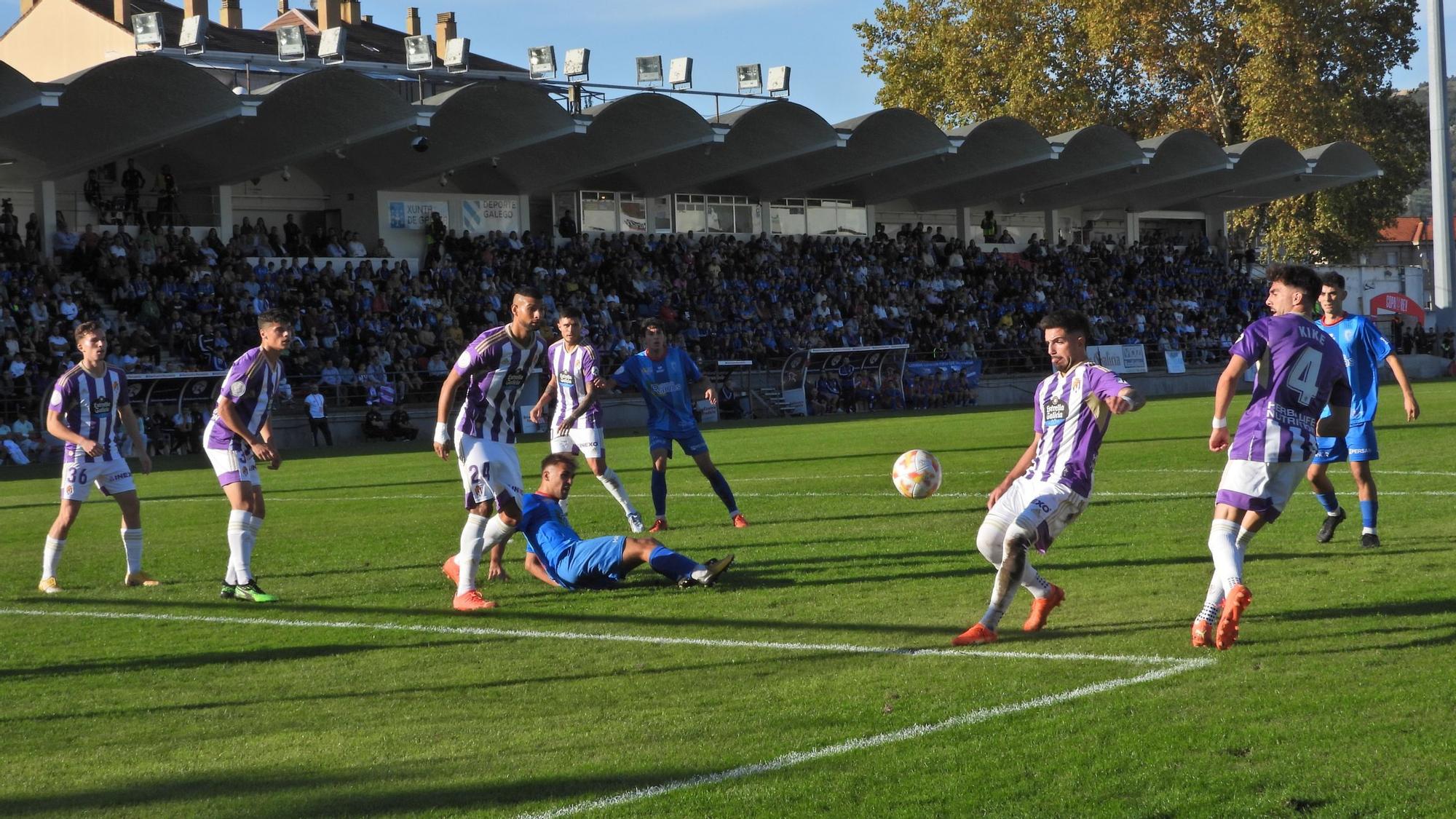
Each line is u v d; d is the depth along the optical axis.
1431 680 5.11
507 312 38.22
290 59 37.53
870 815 3.88
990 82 57.03
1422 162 60.62
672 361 11.12
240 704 5.50
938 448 20.86
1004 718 4.83
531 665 6.05
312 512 13.74
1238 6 54.94
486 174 41.91
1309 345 5.93
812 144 41.47
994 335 47.09
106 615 7.75
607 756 4.55
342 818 4.02
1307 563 8.10
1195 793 3.97
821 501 13.17
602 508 13.21
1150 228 60.66
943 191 52.16
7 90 27.89
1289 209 60.53
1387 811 3.78
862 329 44.03
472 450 7.80
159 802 4.22
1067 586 7.63
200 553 10.65
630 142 39.53
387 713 5.28
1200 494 12.22
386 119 33.97
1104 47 54.38
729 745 4.61
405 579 8.80
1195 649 5.83
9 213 31.70
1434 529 9.45
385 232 40.69
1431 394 32.03
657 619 7.05
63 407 8.70
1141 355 47.00
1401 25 57.66
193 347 30.61
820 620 6.85
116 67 28.66
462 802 4.12
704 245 44.75
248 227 36.28
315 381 32.31
